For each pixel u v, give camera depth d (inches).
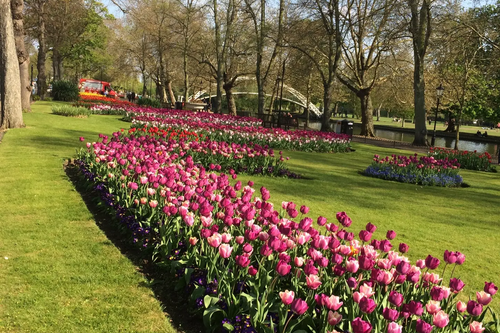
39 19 1445.6
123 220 209.0
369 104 1363.2
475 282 199.8
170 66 2080.5
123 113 1194.6
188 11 1556.3
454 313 121.6
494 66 1031.6
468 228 298.8
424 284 140.9
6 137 521.0
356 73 1347.2
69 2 1549.0
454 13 977.5
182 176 239.0
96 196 275.3
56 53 1839.3
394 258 132.0
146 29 1688.0
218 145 451.5
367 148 927.0
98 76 3211.1
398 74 1323.8
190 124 674.8
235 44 1573.6
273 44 1430.9
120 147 317.4
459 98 1222.3
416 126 1067.9
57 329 128.5
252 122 1056.2
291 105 3250.5
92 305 143.9
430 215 331.0
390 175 511.2
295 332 114.5
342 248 139.3
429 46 1063.6
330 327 116.3
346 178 484.1
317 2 1115.3
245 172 443.5
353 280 118.4
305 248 162.7
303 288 140.8
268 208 168.9
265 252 128.4
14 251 185.3
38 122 717.9
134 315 139.0
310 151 762.8
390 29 1087.6
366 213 318.0
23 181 310.8
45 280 159.5
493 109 1587.1
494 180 584.1
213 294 136.4
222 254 128.8
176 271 159.8
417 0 996.6
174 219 185.3
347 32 1164.5
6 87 603.5
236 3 1408.7
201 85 2345.0
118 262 179.5
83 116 953.5
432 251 239.3
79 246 195.0
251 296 129.8
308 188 396.2
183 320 139.6
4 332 125.2
